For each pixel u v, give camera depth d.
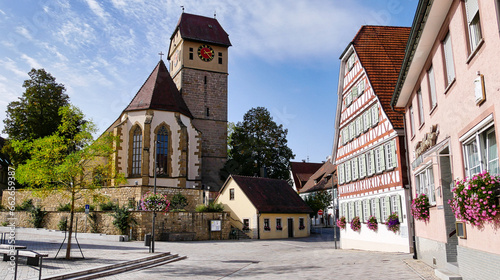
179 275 13.45
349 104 28.94
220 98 55.00
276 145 58.47
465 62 9.08
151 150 44.06
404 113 18.27
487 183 7.76
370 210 25.16
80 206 37.12
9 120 48.25
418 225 16.16
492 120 7.78
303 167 77.31
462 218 9.13
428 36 11.51
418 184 15.93
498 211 7.63
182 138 45.28
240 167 53.09
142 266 15.90
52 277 11.30
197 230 33.47
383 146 22.98
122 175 18.16
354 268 14.19
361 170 26.59
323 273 13.13
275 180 45.38
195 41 54.69
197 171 47.12
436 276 11.49
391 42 26.58
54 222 34.16
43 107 48.66
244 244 30.58
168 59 61.34
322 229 55.53
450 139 10.66
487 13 7.63
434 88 12.71
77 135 17.09
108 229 30.89
